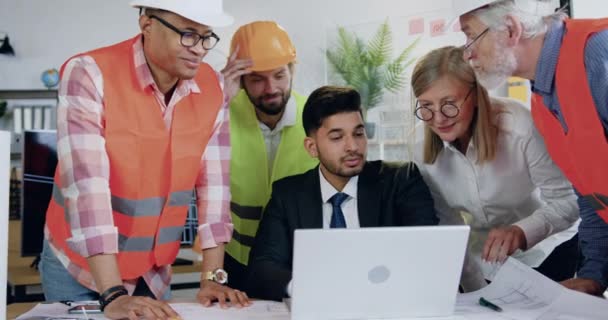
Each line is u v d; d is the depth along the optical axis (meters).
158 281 1.98
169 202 1.88
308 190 2.37
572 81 1.72
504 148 2.32
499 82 1.95
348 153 2.36
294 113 2.49
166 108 1.88
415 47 2.38
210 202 1.95
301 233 1.33
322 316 1.43
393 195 2.37
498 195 2.36
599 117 1.70
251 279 2.24
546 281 1.68
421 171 2.41
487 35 1.87
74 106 1.72
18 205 3.57
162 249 1.92
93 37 3.49
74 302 1.73
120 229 1.87
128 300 1.55
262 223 2.34
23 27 3.73
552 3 1.85
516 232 2.24
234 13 2.53
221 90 2.00
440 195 2.42
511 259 1.79
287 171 2.48
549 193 2.31
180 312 1.61
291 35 2.51
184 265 2.59
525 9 1.80
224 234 1.93
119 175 1.81
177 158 1.86
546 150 2.27
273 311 1.63
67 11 3.66
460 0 1.92
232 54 2.49
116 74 1.79
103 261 1.67
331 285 1.40
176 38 1.73
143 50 1.83
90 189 1.69
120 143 1.79
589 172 1.81
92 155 1.71
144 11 1.80
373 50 2.44
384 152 2.43
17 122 4.02
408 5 2.39
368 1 2.45
